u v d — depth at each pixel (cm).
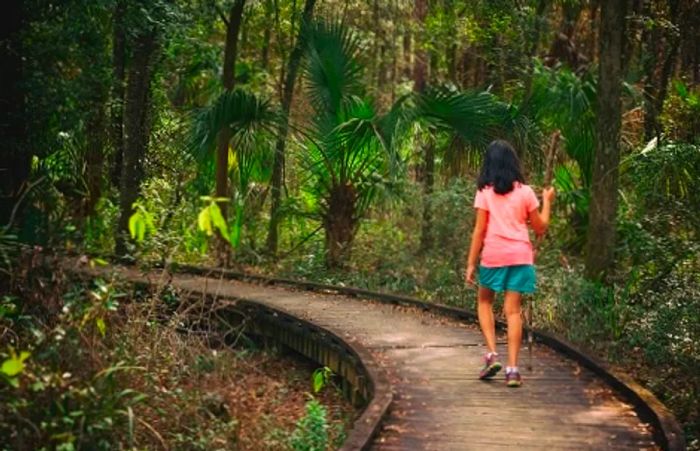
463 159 1323
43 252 670
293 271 1383
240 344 1101
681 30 1359
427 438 577
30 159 1117
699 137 1084
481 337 894
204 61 1784
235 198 1551
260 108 1323
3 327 606
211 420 600
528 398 670
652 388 748
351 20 1984
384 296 1124
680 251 940
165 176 1605
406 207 1441
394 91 2236
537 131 1282
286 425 694
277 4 1758
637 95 1255
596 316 897
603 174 954
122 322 682
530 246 707
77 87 1129
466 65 1878
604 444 565
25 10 1084
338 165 1356
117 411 510
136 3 1159
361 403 776
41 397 506
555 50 1709
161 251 934
